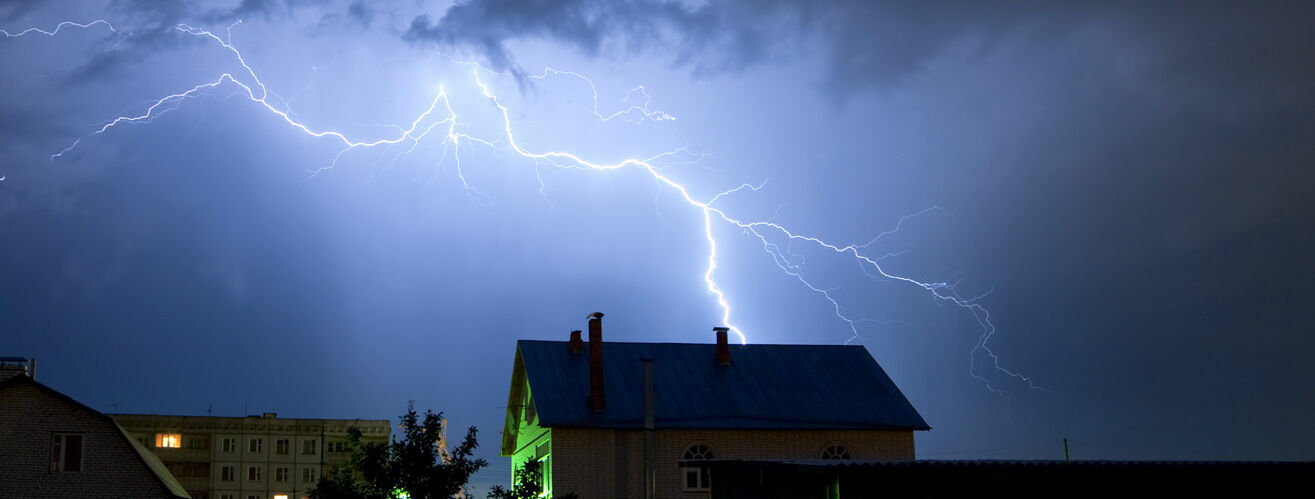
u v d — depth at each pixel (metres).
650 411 34.53
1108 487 23.64
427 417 29.00
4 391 32.78
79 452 32.91
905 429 39.22
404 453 28.14
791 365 41.69
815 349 42.78
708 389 39.69
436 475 27.94
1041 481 23.61
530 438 40.75
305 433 82.62
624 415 37.72
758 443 38.22
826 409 39.53
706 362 41.12
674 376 40.09
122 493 32.91
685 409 38.44
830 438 38.78
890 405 40.22
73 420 33.09
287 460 81.69
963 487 23.41
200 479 79.12
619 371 39.81
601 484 36.66
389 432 84.50
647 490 33.94
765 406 39.22
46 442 32.69
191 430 79.88
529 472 29.48
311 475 81.94
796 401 39.75
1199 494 23.75
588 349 40.50
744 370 41.03
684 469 37.41
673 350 41.47
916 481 23.33
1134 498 23.58
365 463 27.94
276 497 80.50
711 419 38.09
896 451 39.22
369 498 27.41
